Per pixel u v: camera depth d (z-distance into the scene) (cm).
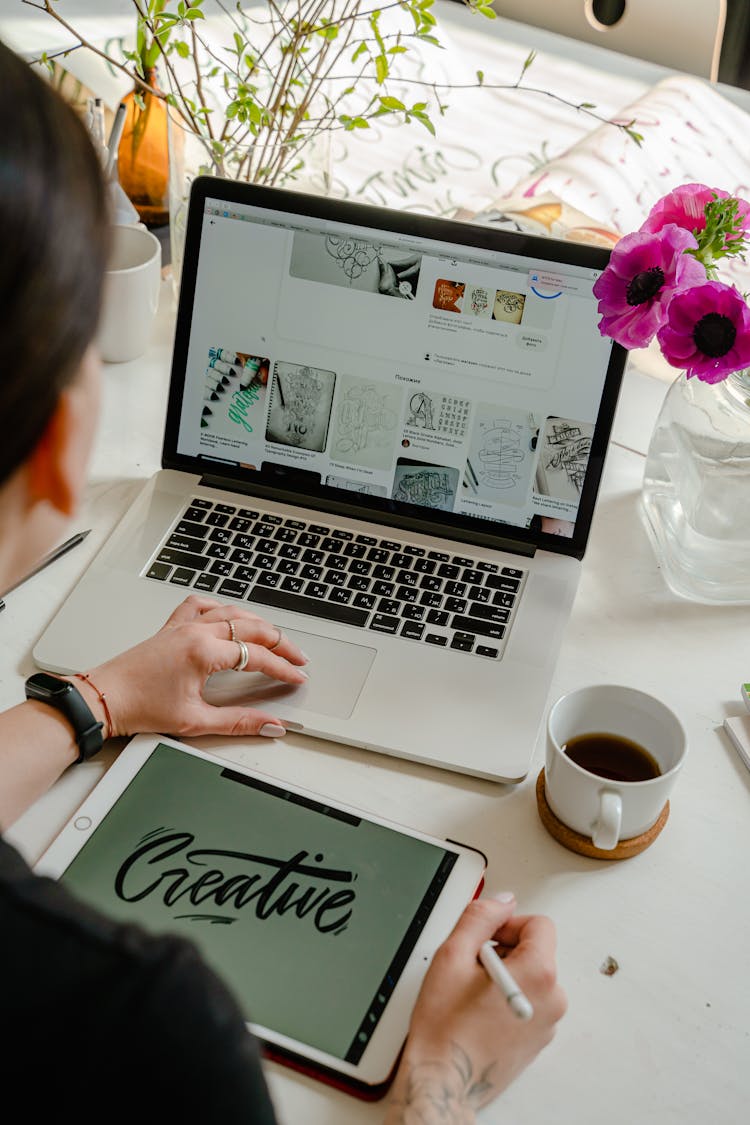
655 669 85
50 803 72
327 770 76
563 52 163
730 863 72
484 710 79
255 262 90
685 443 87
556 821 72
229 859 68
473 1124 55
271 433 93
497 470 90
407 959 63
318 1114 57
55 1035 33
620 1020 63
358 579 88
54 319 34
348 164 138
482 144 144
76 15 150
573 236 118
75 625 83
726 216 80
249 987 61
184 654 76
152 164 116
